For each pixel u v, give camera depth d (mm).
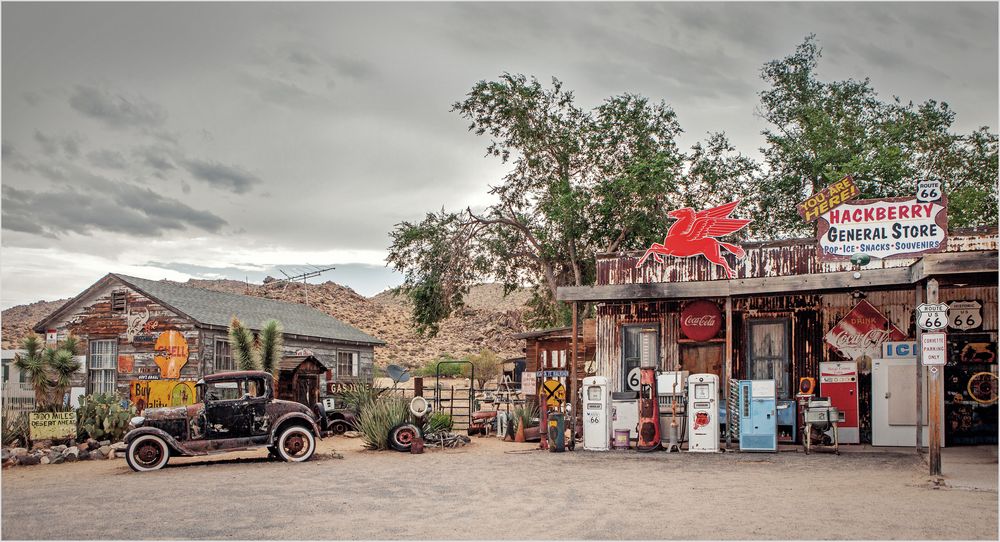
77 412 20109
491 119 33312
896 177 29641
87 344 27453
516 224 33000
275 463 16844
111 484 13922
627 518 9711
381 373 63562
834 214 18172
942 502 10453
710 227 19859
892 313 18656
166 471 15828
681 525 9188
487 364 58906
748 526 9039
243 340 24375
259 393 17344
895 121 33594
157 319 26734
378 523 9773
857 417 18578
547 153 34312
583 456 17453
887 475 13234
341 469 15586
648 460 16406
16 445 18594
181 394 25719
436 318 32000
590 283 33969
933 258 13898
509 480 13547
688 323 20359
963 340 18188
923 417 18031
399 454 18641
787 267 19078
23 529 9789
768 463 15398
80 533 9492
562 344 25734
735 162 33719
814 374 19250
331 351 33625
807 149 33000
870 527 8867
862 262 17688
